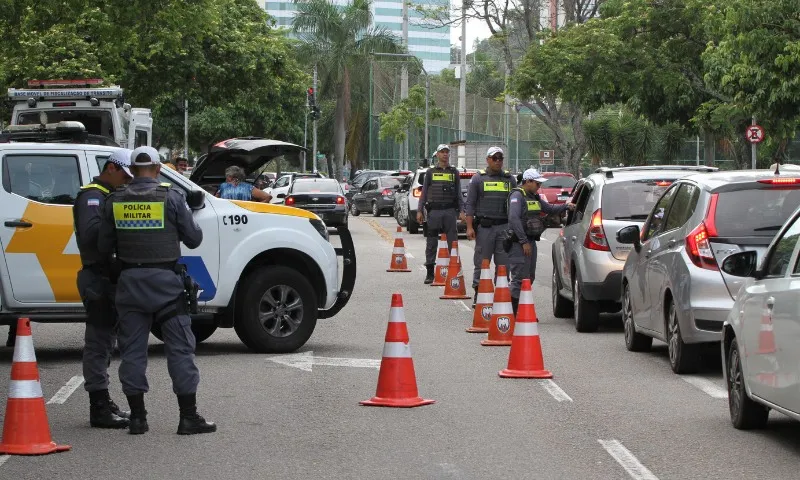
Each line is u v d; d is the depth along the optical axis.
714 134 46.84
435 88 77.25
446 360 12.69
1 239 12.12
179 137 71.56
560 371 11.95
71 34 36.56
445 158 21.05
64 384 11.25
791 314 7.79
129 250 8.77
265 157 19.39
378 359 12.72
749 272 8.72
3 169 12.23
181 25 24.55
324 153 92.69
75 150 12.38
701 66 41.72
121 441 8.71
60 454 8.27
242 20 47.62
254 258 13.20
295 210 13.27
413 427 9.17
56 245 12.17
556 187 41.66
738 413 8.98
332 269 13.44
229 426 9.23
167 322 8.83
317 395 10.60
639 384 11.16
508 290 13.91
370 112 74.06
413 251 30.88
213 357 12.88
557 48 45.00
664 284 11.79
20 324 8.39
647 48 42.38
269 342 13.08
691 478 7.48
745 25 28.86
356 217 51.75
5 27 23.36
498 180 16.23
